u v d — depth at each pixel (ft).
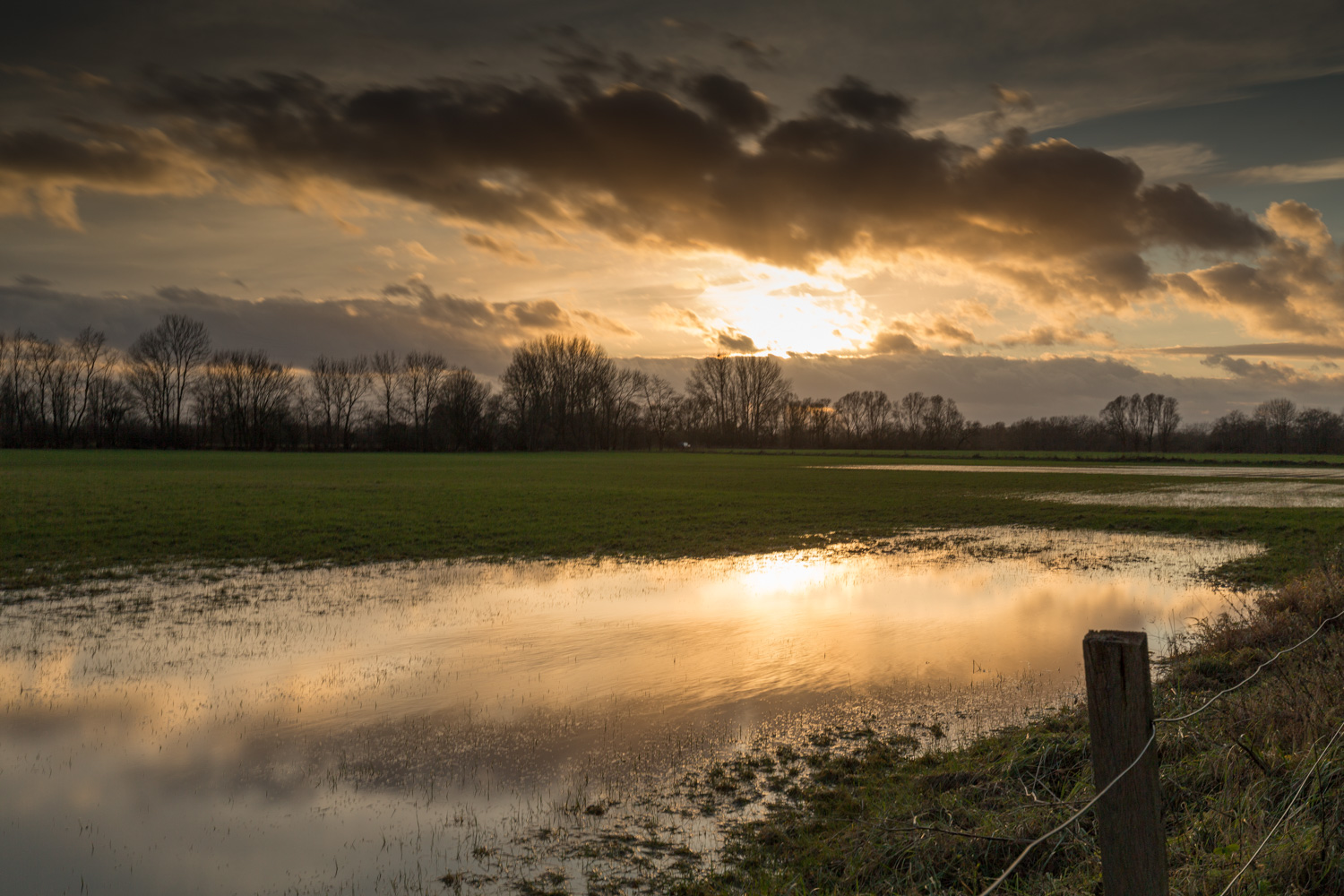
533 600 58.08
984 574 68.95
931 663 40.52
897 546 87.30
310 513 108.99
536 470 240.32
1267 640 35.55
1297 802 17.28
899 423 610.24
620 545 86.84
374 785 26.35
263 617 52.26
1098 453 454.81
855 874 18.90
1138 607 54.70
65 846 22.58
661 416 558.97
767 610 54.44
